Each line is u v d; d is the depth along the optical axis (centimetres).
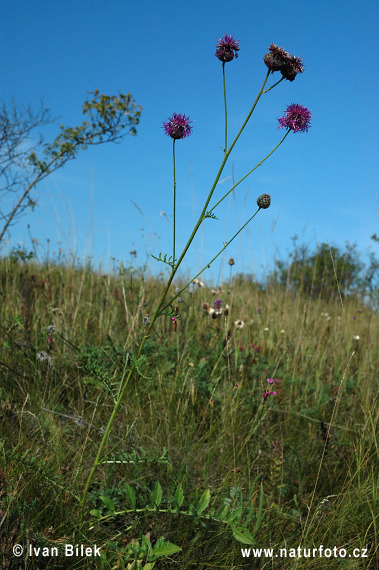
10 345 137
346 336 195
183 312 184
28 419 109
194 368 141
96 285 217
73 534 78
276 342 186
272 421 134
